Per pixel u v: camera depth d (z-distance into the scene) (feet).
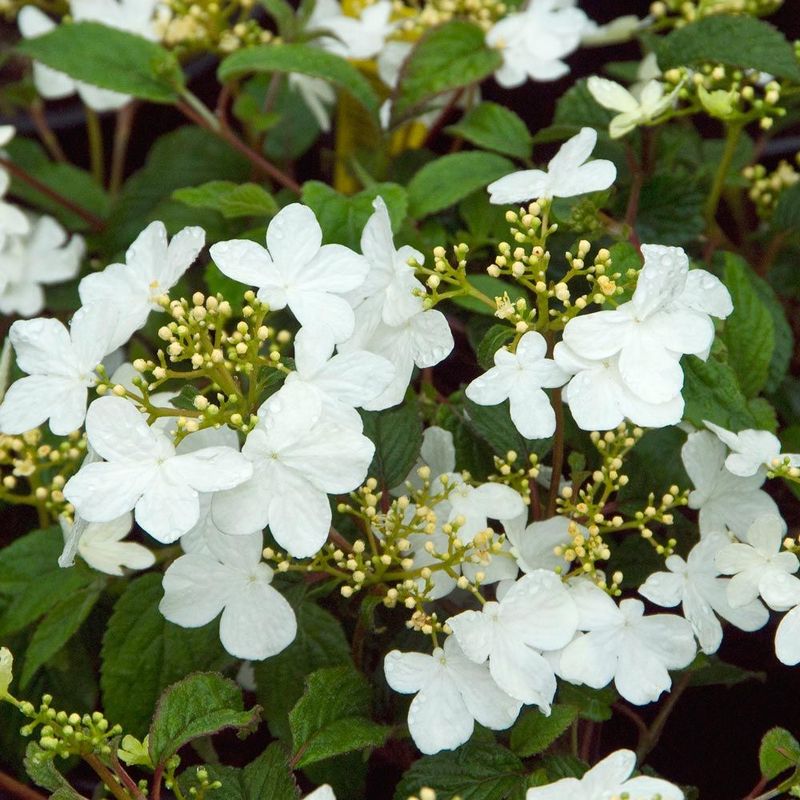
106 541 2.08
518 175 2.06
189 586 1.99
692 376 2.07
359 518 2.07
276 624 1.99
